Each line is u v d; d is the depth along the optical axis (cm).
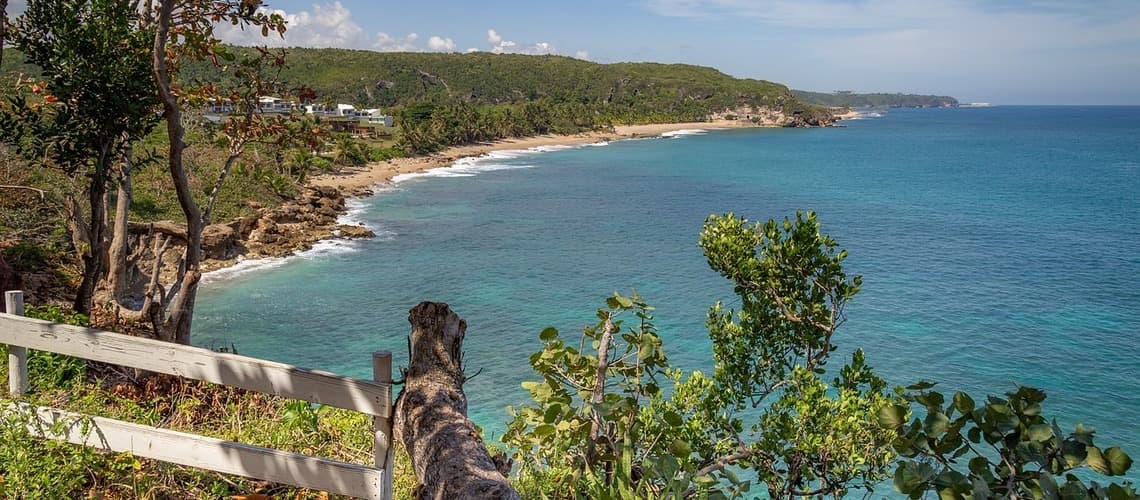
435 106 16788
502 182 9862
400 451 660
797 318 1045
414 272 4709
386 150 12212
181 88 1131
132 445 533
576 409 611
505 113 18450
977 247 5931
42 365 691
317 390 494
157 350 507
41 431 536
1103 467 351
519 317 3781
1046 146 18600
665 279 4672
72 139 1114
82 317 998
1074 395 2902
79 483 516
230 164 1184
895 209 8038
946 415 397
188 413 655
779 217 7300
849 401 817
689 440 842
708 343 3412
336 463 504
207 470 561
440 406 463
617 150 16050
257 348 3228
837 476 823
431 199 8119
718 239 1112
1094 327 3772
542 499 561
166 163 5238
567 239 6028
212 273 4394
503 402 2670
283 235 5353
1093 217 7506
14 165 3288
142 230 3975
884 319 3903
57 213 3120
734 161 13700
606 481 598
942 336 3619
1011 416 376
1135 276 4903
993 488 381
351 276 4538
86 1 1085
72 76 1046
